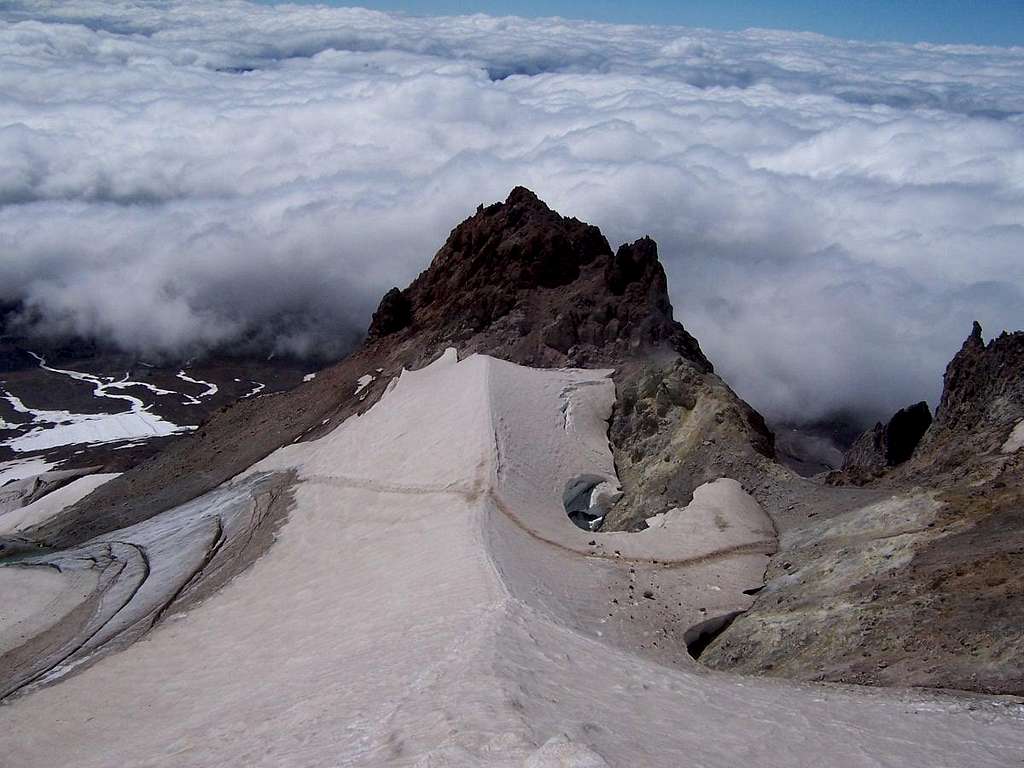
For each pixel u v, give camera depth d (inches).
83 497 3885.3
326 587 1891.0
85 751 1376.7
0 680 1902.1
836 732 959.0
